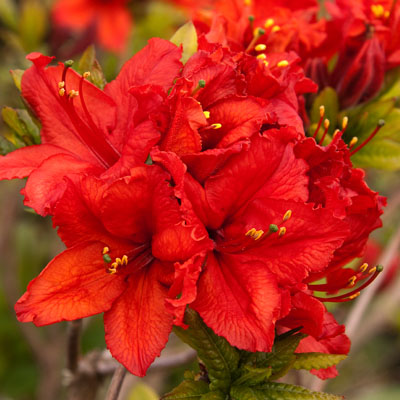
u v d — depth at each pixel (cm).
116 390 36
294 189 32
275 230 31
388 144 39
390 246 47
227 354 33
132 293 32
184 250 31
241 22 37
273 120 32
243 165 32
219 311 31
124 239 32
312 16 40
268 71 33
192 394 33
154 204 31
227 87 32
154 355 31
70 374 42
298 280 31
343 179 33
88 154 34
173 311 30
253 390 33
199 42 34
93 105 34
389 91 39
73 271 32
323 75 39
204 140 32
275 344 33
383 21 39
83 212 31
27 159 33
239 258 32
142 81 33
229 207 32
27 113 36
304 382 47
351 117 39
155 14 54
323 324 33
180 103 31
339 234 31
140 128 31
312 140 32
